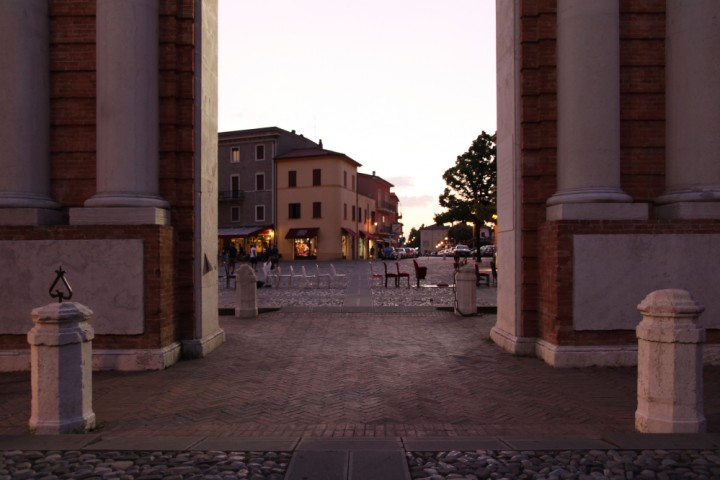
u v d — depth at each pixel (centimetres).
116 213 780
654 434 441
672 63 818
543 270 827
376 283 2547
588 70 793
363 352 876
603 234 767
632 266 766
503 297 937
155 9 828
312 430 492
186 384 675
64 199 842
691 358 461
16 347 773
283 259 5959
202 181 875
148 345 764
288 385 668
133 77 797
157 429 498
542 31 851
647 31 844
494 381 684
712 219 768
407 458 395
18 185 792
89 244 768
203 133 883
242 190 6078
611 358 757
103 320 764
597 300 765
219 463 386
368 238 7069
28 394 635
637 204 780
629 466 376
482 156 4850
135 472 369
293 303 1664
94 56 841
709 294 763
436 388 652
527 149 858
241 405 584
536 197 859
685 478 356
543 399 603
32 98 805
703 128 784
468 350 891
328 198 5872
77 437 443
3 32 791
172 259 822
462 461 388
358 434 479
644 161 842
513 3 876
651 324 476
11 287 769
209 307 906
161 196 844
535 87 859
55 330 481
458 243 10544
